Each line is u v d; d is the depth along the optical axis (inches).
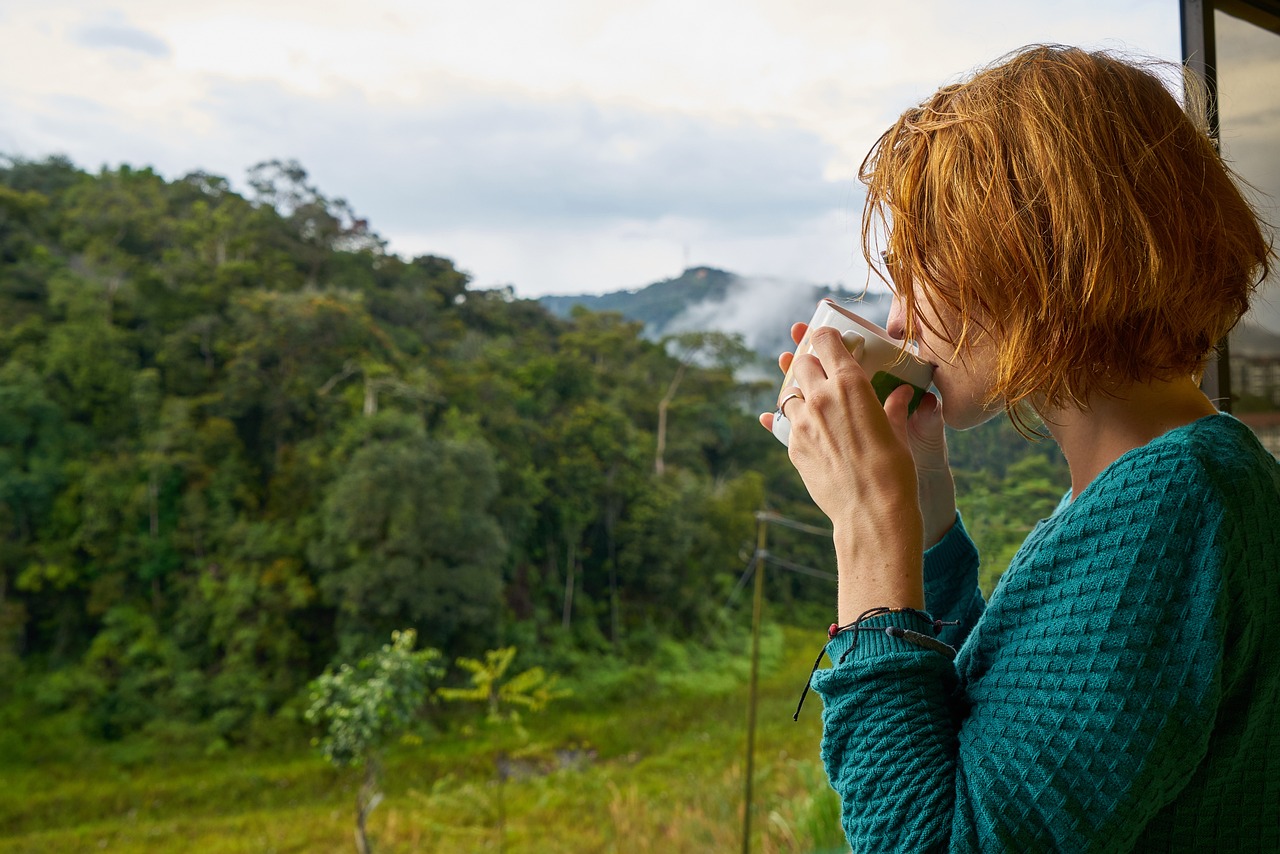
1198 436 14.7
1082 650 13.8
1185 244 14.7
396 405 1120.2
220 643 935.7
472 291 1651.1
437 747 767.1
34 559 934.4
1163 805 13.7
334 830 609.3
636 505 1185.4
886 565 16.6
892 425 19.7
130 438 1039.0
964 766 14.5
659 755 749.9
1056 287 14.9
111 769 775.1
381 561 885.2
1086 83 15.7
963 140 16.1
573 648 1051.3
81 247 1211.9
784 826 166.1
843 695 16.2
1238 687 14.0
